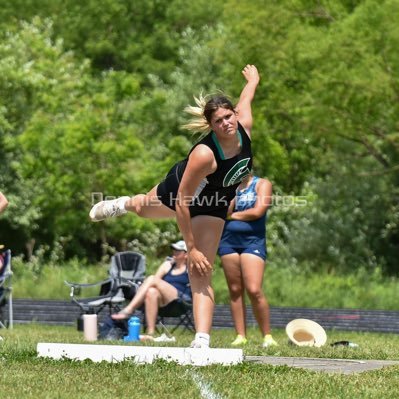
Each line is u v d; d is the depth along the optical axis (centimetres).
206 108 2450
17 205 10525
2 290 5141
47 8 15750
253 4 9575
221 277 8544
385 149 10375
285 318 6681
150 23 15775
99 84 12156
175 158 9644
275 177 10775
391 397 2061
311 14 9675
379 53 8625
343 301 8194
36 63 11462
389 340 4622
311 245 10338
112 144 8862
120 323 4500
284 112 9950
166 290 4556
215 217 2580
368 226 10650
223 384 2173
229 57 10050
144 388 2119
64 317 6412
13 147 10362
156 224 9975
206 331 2625
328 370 2591
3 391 2036
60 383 2175
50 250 11825
